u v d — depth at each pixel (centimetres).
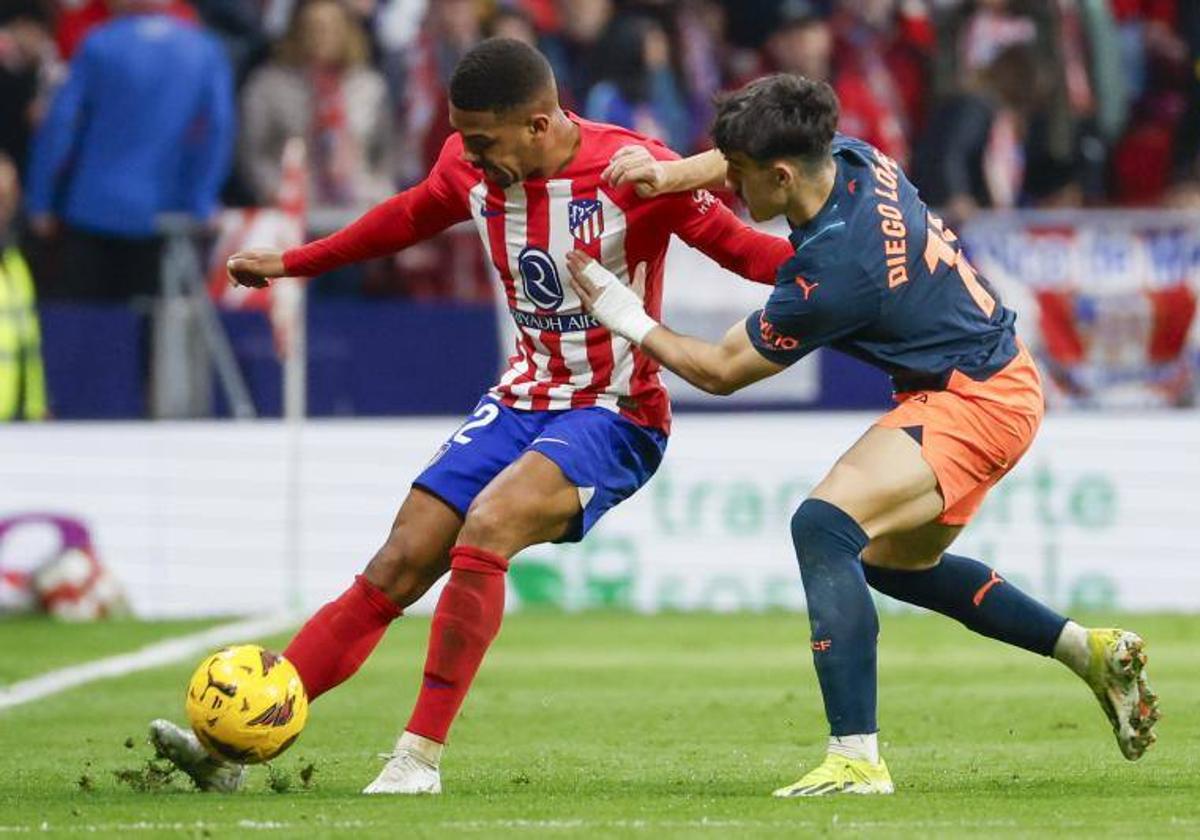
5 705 3291
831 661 2150
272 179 5238
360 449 4725
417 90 5394
